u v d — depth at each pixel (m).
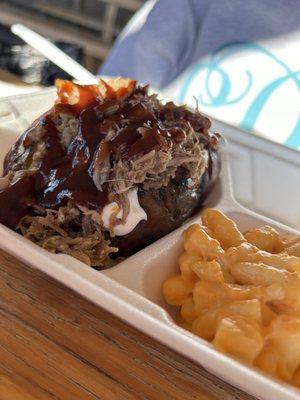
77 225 0.17
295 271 0.15
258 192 0.22
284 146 0.23
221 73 0.34
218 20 0.35
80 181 0.17
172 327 0.13
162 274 0.17
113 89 0.19
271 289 0.15
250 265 0.15
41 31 0.49
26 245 0.15
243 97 0.33
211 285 0.15
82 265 0.15
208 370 0.14
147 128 0.17
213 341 0.14
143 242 0.18
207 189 0.20
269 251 0.17
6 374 0.13
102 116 0.18
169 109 0.19
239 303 0.14
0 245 0.16
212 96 0.34
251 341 0.13
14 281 0.16
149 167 0.17
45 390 0.13
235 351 0.13
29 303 0.15
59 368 0.13
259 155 0.23
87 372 0.14
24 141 0.18
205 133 0.20
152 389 0.13
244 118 0.32
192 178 0.18
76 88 0.19
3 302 0.15
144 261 0.17
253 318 0.14
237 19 0.34
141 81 0.36
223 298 0.15
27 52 0.34
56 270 0.14
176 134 0.18
